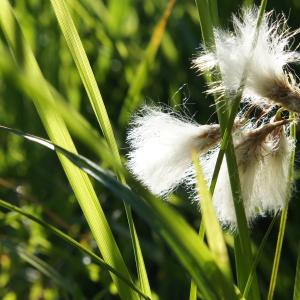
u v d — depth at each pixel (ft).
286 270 1.80
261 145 1.24
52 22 2.59
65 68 2.51
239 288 1.25
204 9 1.24
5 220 1.98
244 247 1.23
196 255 1.03
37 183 2.29
